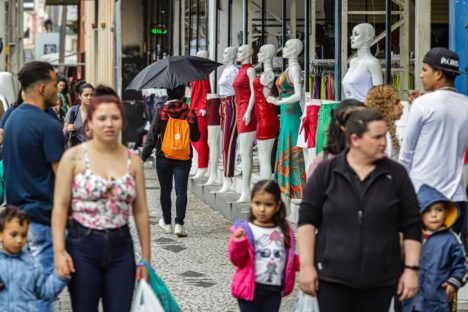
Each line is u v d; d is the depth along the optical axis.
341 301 10.50
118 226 11.48
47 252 12.63
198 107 31.28
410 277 10.55
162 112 23.52
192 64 24.52
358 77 19.73
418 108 13.57
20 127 12.48
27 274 11.59
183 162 23.69
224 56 28.70
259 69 31.98
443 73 13.64
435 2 30.41
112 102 11.53
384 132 10.39
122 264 11.56
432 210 12.38
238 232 12.40
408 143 13.67
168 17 46.00
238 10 35.53
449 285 12.34
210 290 17.81
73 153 11.50
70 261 11.36
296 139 23.52
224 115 28.44
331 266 10.45
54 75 12.79
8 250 11.62
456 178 13.69
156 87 23.77
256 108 24.91
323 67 24.98
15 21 51.16
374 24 28.47
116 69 52.97
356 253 10.35
